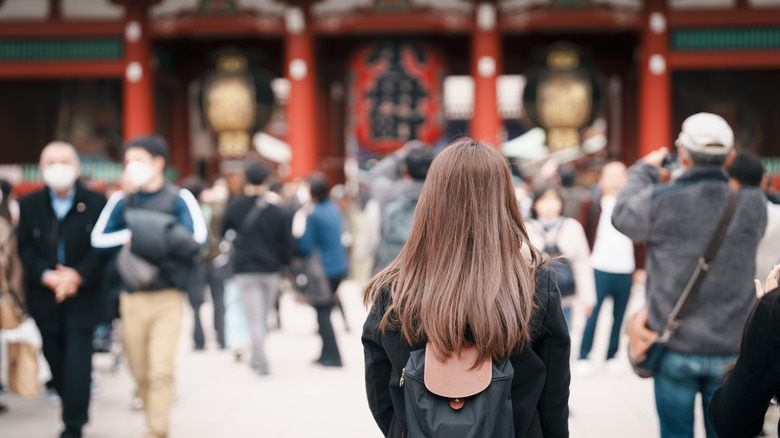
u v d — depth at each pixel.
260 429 7.59
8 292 7.12
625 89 26.91
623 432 7.42
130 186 7.77
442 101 22.47
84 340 6.91
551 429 3.08
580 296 8.16
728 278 4.80
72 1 22.45
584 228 9.60
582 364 9.62
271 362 10.62
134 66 22.48
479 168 3.03
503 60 27.61
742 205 4.81
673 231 4.88
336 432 7.43
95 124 25.06
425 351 2.93
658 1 21.39
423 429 2.84
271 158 30.56
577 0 21.91
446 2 22.17
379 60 22.44
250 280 9.58
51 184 6.76
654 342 4.95
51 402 8.84
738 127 23.88
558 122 22.50
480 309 2.88
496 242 2.97
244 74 23.61
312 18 22.42
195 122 28.02
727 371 3.21
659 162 5.30
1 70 22.42
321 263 10.09
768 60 21.42
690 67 21.67
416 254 3.06
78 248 6.86
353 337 12.14
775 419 6.22
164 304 6.75
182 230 6.71
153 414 6.59
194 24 22.69
